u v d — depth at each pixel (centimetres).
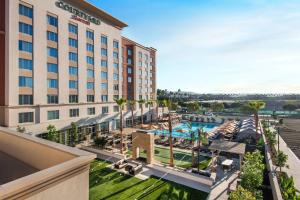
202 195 1820
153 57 7106
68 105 3662
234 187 1958
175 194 1830
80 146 3388
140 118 6041
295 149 3547
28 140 538
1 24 2811
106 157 2862
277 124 5909
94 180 2106
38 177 327
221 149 2522
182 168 2447
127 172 2322
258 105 3956
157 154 3095
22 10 2956
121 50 5141
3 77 2848
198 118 6956
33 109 3081
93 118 4184
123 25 5022
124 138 3806
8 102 2777
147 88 6731
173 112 8300
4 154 614
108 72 4672
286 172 2353
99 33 4394
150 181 2097
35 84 3112
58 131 3416
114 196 1778
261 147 3216
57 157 466
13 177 566
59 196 367
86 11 4053
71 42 3753
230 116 7150
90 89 4194
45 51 3266
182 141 3712
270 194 1917
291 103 12106
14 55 2847
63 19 3572
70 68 3738
